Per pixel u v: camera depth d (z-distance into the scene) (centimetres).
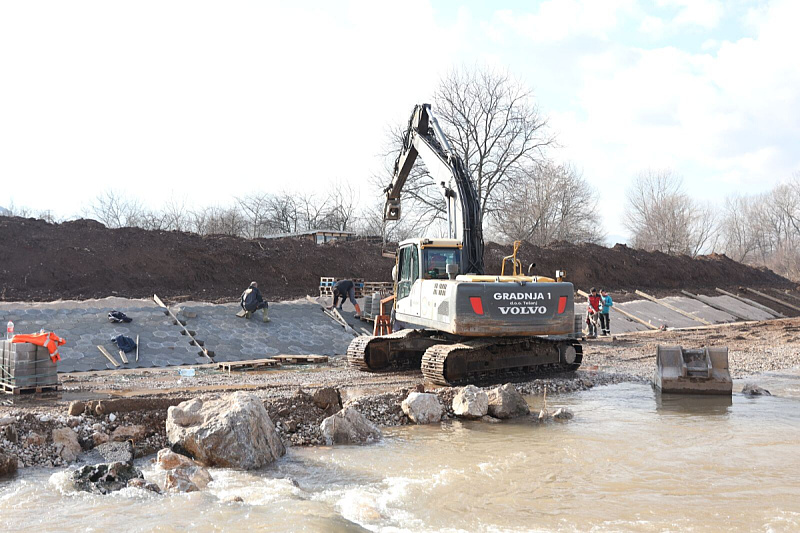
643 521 557
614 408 1073
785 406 1092
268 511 559
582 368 1522
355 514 563
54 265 2181
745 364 1609
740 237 8300
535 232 4434
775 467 730
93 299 1923
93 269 2238
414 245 1416
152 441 793
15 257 2156
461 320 1188
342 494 628
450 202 1406
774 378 1410
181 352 1627
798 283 4931
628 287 3703
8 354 1045
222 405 770
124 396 1048
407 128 1639
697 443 839
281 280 2623
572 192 4759
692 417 1002
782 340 2094
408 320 1436
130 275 2298
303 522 529
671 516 570
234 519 538
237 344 1748
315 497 616
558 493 636
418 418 957
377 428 888
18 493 604
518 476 691
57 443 730
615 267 3778
